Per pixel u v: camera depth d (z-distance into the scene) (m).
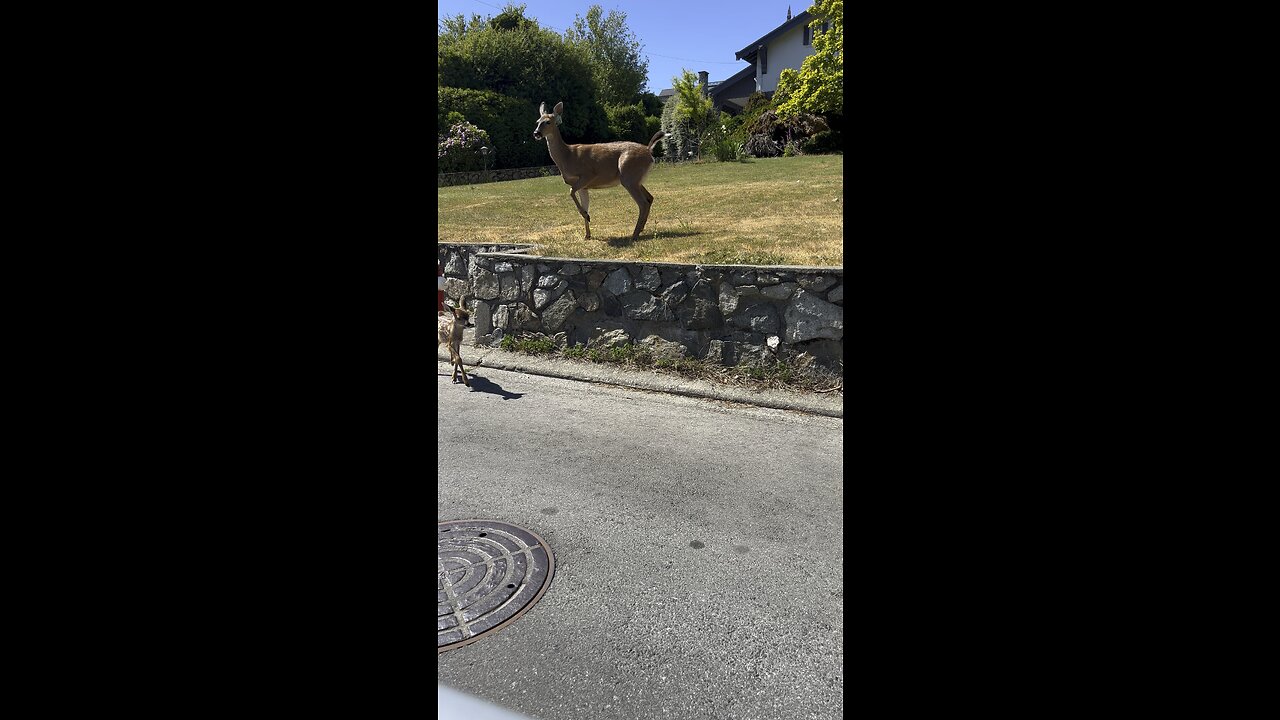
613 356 6.97
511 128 25.25
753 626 2.92
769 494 4.18
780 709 2.46
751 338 6.39
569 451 4.90
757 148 22.02
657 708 2.48
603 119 31.92
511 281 7.59
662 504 4.05
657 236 8.84
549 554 3.51
